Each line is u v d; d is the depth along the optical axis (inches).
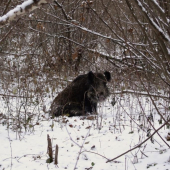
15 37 519.8
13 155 181.5
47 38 451.8
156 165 156.2
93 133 225.3
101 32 458.9
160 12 116.6
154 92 307.3
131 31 268.4
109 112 297.9
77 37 490.6
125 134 217.8
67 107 312.7
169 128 224.7
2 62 419.8
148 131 197.9
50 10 514.0
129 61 398.0
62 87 382.0
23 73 377.1
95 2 425.7
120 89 332.8
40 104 315.6
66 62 443.2
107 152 182.5
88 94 303.6
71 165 164.1
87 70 446.9
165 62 143.5
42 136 221.1
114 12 353.1
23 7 100.7
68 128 241.9
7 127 240.2
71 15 496.1
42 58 434.9
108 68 388.2
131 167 156.8
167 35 122.3
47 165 162.6
